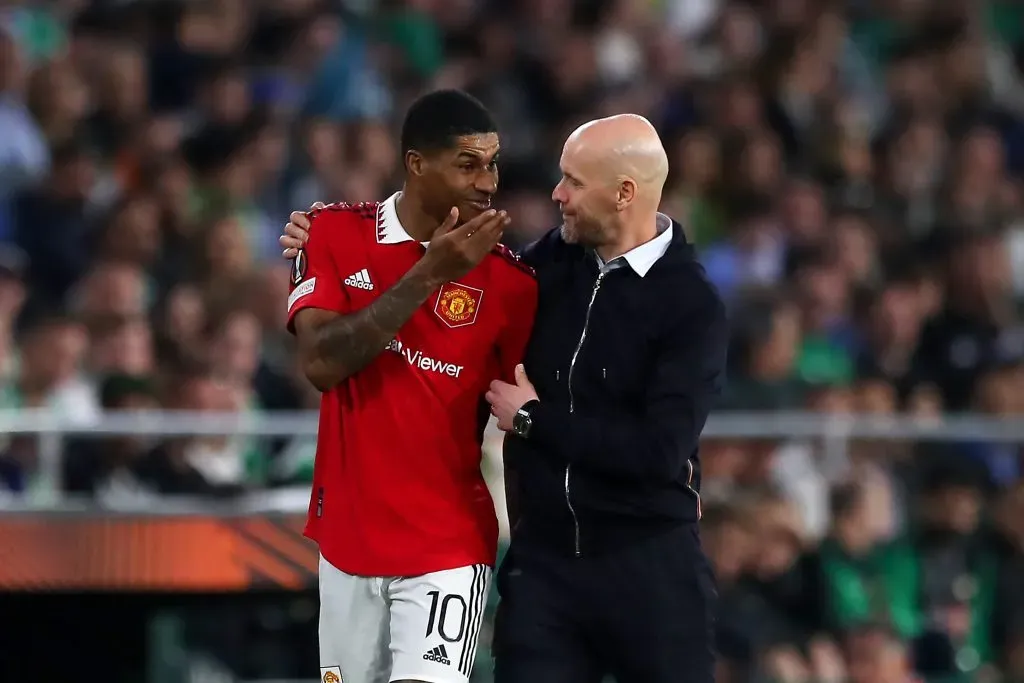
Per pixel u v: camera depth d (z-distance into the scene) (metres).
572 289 15.41
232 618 24.83
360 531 15.04
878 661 25.88
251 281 29.56
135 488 23.62
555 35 41.75
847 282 34.97
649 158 15.13
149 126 34.19
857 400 30.28
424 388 15.09
